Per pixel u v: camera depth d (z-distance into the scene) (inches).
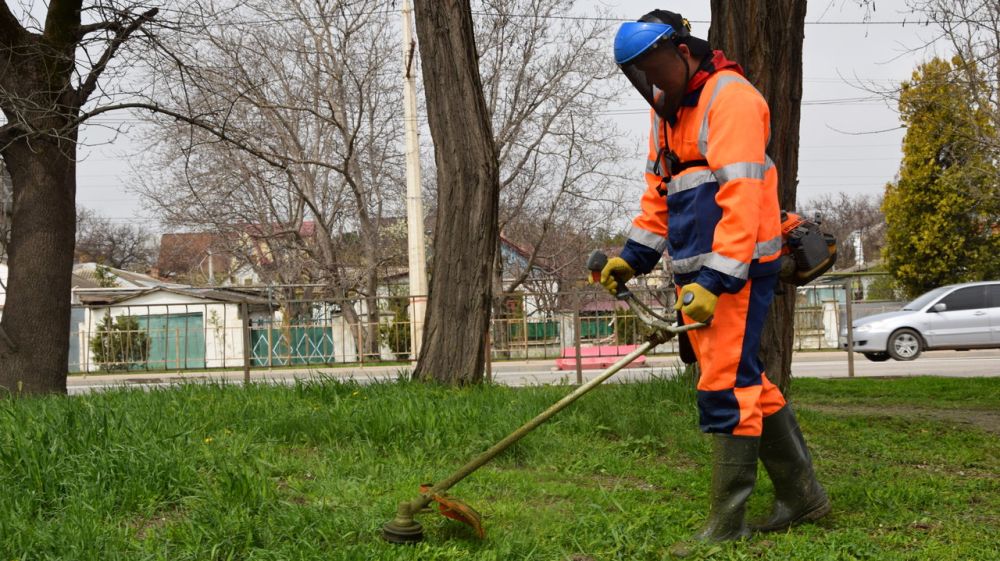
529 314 603.2
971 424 271.0
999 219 1011.9
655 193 149.1
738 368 136.3
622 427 224.1
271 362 721.0
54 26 365.7
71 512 140.4
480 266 312.8
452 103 311.9
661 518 146.9
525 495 165.5
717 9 259.4
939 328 717.9
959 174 637.3
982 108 487.2
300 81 1039.6
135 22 382.6
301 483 165.6
